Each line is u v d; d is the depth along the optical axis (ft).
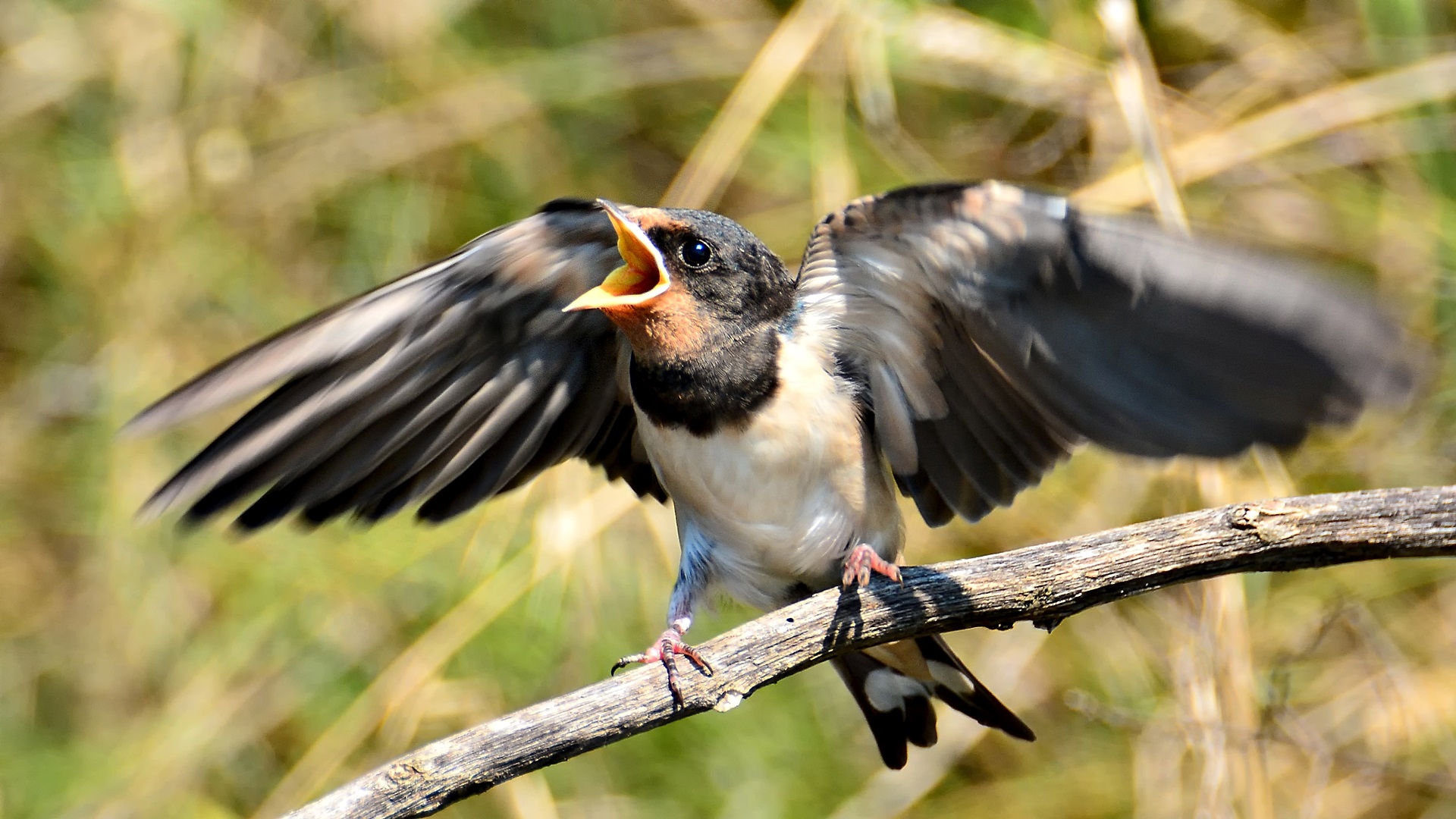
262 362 23.44
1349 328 18.02
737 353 25.17
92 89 46.11
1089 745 37.78
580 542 36.17
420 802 21.24
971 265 22.45
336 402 24.99
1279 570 22.35
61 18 46.06
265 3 45.11
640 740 37.63
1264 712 33.09
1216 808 32.58
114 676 41.29
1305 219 38.83
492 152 42.96
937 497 25.91
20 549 43.42
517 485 27.25
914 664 27.99
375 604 38.63
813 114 39.88
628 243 24.89
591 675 36.01
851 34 39.73
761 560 26.20
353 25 44.70
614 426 27.81
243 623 39.75
